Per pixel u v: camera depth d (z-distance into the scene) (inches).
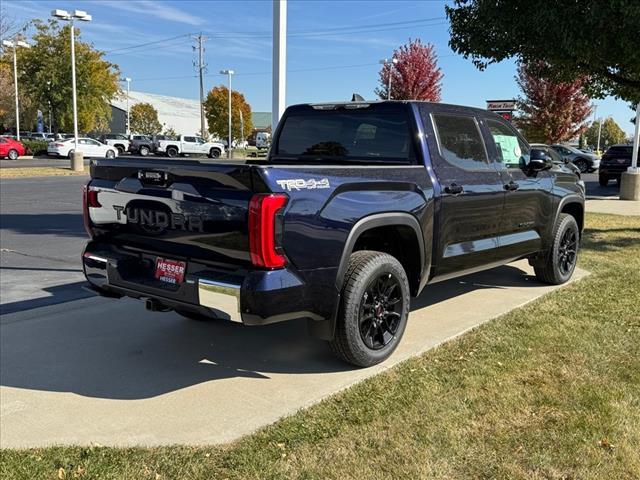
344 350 158.9
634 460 117.0
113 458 118.4
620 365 164.7
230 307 136.3
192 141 1774.1
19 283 267.9
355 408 139.3
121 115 3373.5
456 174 191.2
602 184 963.3
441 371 160.9
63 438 126.6
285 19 267.1
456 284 265.3
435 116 191.0
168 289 148.3
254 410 139.4
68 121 1985.7
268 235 132.4
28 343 185.9
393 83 1321.4
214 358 173.9
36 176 992.2
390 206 162.6
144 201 153.2
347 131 200.2
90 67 1961.1
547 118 1266.0
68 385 154.3
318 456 118.5
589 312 216.4
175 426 131.7
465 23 367.9
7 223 466.3
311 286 142.8
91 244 172.4
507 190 215.3
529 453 119.3
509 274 285.7
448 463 116.0
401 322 171.9
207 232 140.1
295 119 216.2
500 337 188.4
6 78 2118.6
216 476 112.1
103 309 223.3
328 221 144.9
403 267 181.5
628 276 277.1
